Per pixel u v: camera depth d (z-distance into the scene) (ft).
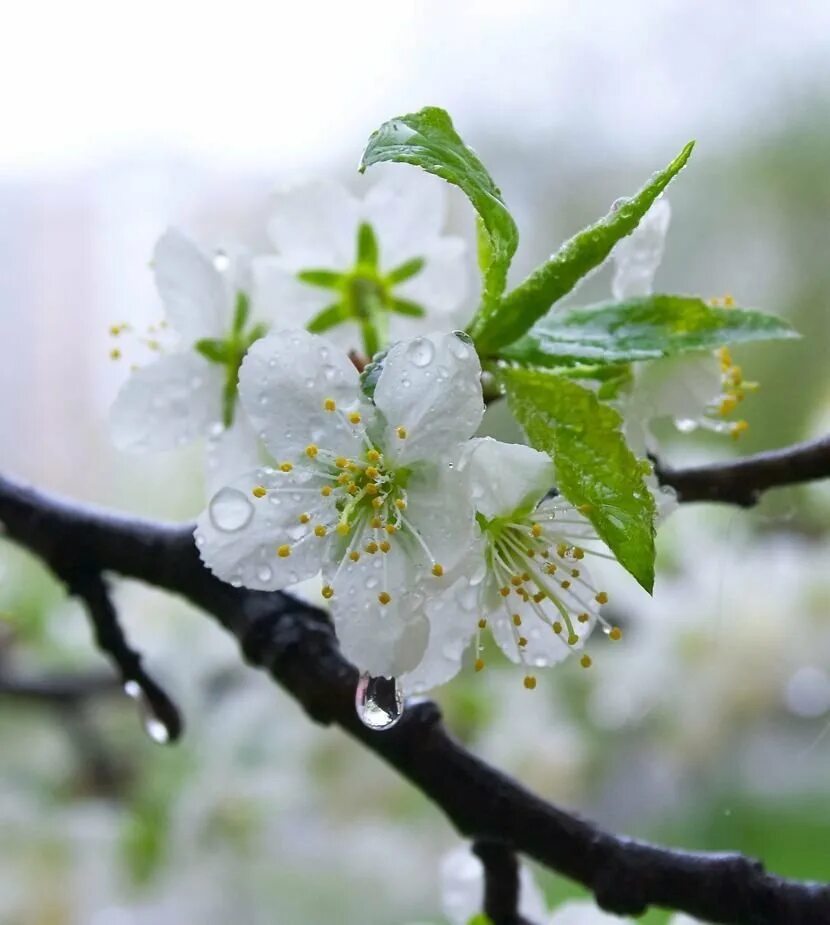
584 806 1.17
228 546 0.58
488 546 0.58
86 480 1.49
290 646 0.63
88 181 1.50
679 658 1.15
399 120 0.56
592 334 0.60
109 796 1.16
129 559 0.68
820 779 1.12
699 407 0.63
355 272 0.72
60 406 1.50
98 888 1.16
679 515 1.15
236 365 0.69
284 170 1.37
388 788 1.21
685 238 1.29
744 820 1.12
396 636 0.56
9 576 1.20
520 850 0.61
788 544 1.14
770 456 0.64
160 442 0.68
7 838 1.15
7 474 0.70
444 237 0.73
